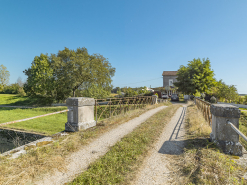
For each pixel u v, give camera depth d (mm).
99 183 2490
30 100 30359
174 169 2943
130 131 5672
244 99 26094
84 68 25125
